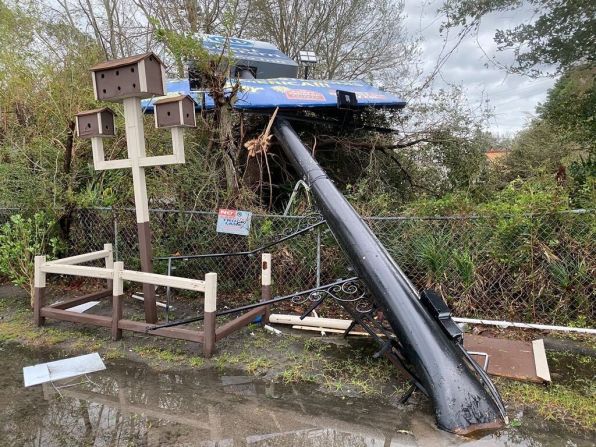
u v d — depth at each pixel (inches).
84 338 156.6
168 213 205.9
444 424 102.6
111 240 215.6
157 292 207.3
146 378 128.4
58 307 169.0
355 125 286.8
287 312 179.2
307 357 141.3
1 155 222.5
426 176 314.0
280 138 241.1
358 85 326.0
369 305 151.0
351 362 137.8
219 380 127.1
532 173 255.6
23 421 106.5
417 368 114.0
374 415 109.1
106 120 161.2
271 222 192.5
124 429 103.0
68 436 100.2
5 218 224.2
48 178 212.4
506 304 168.2
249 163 246.7
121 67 148.5
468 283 170.9
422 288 177.0
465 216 174.6
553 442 98.0
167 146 233.8
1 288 214.8
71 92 232.1
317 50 549.3
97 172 220.7
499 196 197.9
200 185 211.0
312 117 275.4
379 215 197.0
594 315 161.5
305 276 190.9
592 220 161.2
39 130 233.3
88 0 442.0
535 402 114.3
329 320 161.6
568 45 231.5
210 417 108.3
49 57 259.6
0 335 159.2
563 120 259.6
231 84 222.2
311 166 206.4
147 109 224.4
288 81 294.0
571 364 135.9
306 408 112.3
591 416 107.4
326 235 187.5
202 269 203.3
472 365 113.3
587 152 259.8
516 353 140.8
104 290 191.2
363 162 292.4
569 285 162.4
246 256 196.4
